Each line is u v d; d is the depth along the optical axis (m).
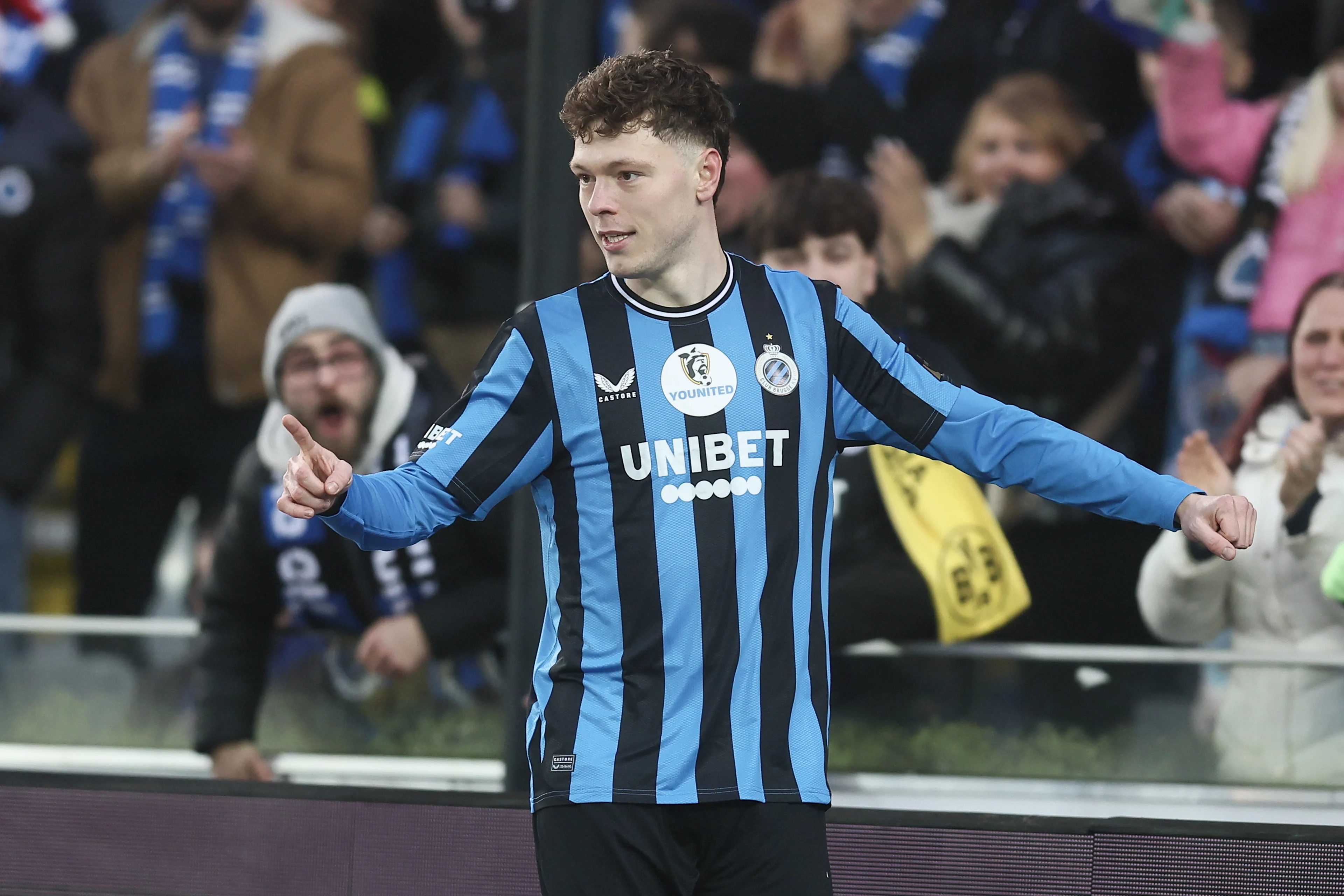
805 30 14.48
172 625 12.04
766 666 6.27
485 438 6.35
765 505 6.32
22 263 14.91
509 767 10.41
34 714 12.19
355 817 10.11
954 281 13.25
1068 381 13.18
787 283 6.68
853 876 9.60
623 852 6.20
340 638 11.66
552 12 10.61
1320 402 10.96
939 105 14.12
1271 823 9.33
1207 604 11.06
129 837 10.45
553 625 6.56
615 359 6.41
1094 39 13.96
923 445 6.57
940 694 11.04
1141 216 13.59
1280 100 13.19
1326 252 12.62
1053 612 12.09
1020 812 10.51
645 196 6.24
